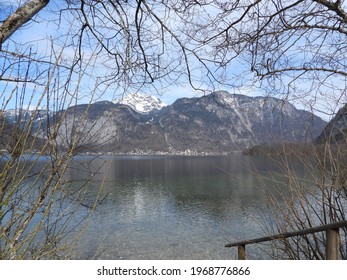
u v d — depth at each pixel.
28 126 2.59
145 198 34.81
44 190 2.75
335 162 3.47
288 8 3.39
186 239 19.08
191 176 60.47
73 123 2.92
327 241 2.57
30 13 2.77
